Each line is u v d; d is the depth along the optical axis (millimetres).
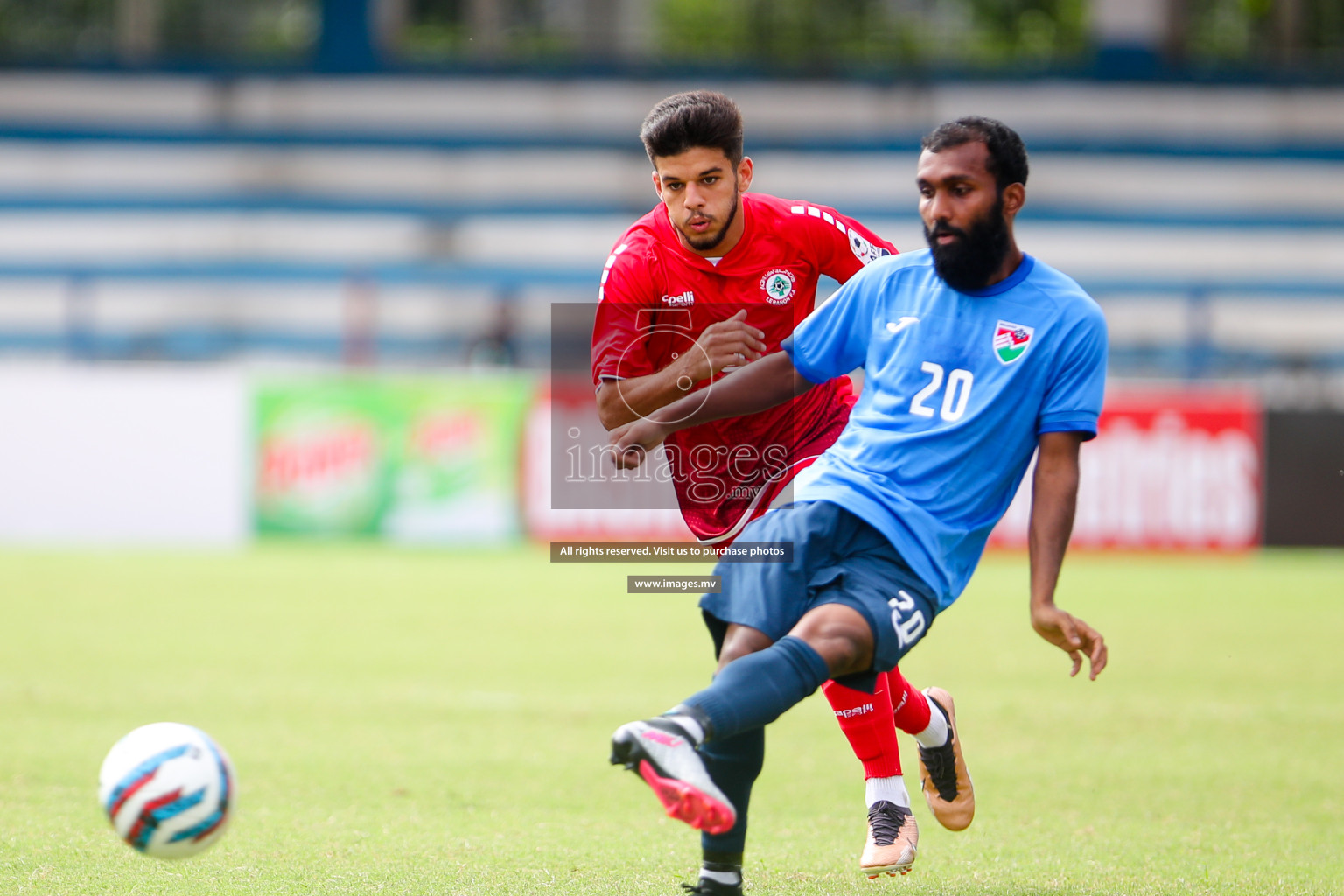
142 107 80250
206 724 21703
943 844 15438
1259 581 41500
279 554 46000
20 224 78188
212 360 66375
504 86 81438
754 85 82188
